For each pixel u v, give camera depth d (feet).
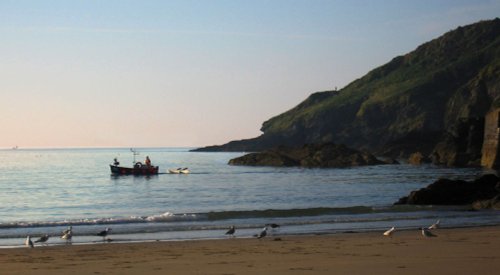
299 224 117.80
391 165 539.70
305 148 573.74
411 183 305.32
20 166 587.27
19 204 198.59
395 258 68.85
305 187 277.64
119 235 102.68
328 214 137.80
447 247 79.25
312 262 66.03
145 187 285.84
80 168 532.73
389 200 196.54
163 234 103.65
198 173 431.02
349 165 526.98
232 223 120.26
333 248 80.12
